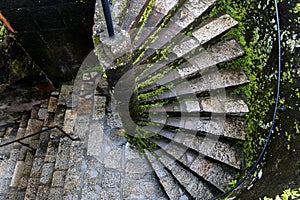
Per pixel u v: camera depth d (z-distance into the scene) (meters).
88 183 4.59
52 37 4.79
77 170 4.67
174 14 4.35
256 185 3.57
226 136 4.36
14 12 4.27
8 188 5.32
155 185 4.57
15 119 6.17
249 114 4.36
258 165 3.84
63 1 4.09
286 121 3.63
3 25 4.64
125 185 4.57
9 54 5.19
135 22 3.96
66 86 5.76
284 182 3.15
